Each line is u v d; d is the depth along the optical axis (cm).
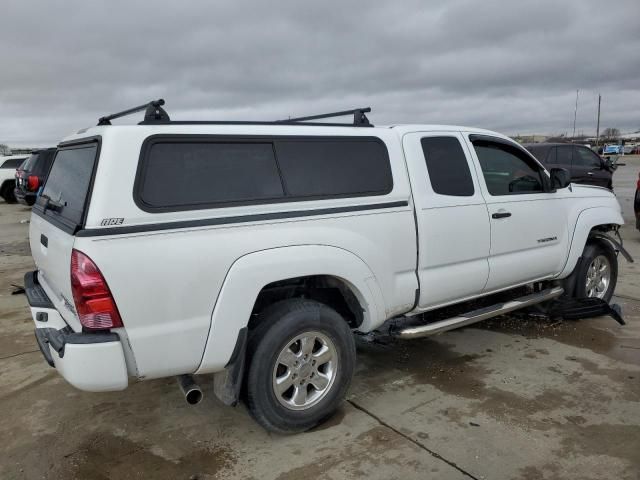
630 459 310
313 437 341
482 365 448
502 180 471
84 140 317
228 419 367
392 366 449
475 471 301
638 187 977
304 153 344
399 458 315
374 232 365
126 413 377
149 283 278
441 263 410
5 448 335
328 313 341
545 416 360
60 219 316
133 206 275
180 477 303
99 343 268
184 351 292
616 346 487
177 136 295
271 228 318
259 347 319
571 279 554
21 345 511
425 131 416
